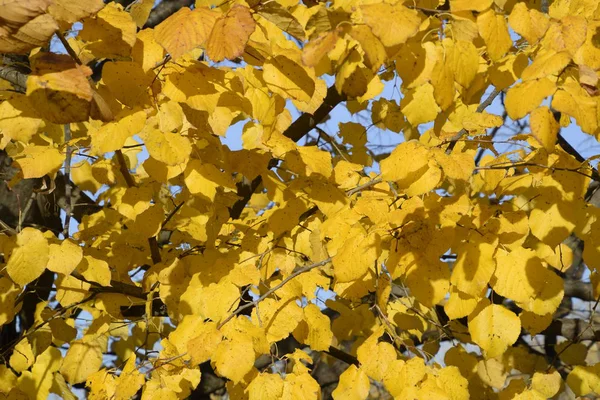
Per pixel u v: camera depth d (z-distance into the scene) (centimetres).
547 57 155
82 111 152
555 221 171
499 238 170
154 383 178
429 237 167
